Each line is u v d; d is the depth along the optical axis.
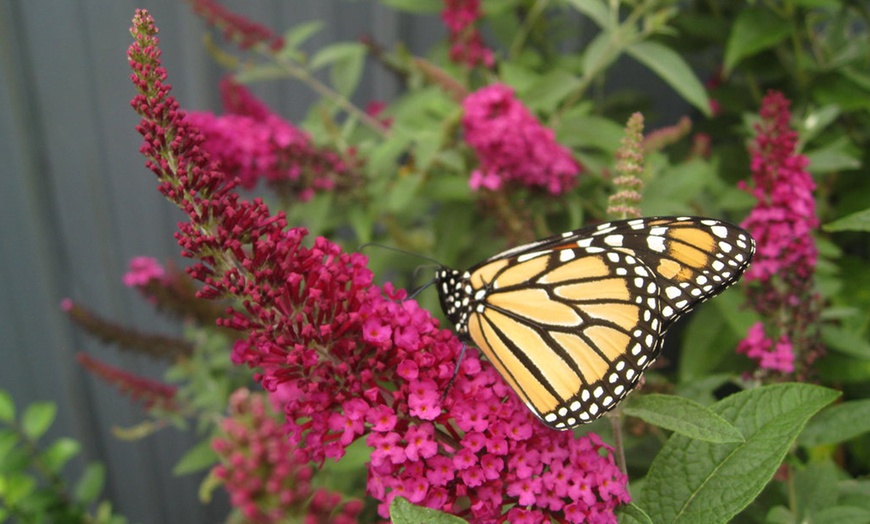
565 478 0.19
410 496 0.19
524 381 0.20
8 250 0.49
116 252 0.50
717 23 0.33
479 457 0.19
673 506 0.19
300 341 0.19
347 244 0.34
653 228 0.20
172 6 0.45
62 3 0.45
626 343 0.20
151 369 0.52
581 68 0.36
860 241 0.31
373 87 0.48
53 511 0.36
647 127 0.41
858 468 0.27
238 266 0.19
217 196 0.18
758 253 0.24
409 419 0.19
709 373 0.29
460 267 0.32
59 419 0.52
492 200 0.28
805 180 0.23
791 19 0.30
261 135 0.30
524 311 0.20
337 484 0.29
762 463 0.19
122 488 0.54
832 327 0.26
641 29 0.35
